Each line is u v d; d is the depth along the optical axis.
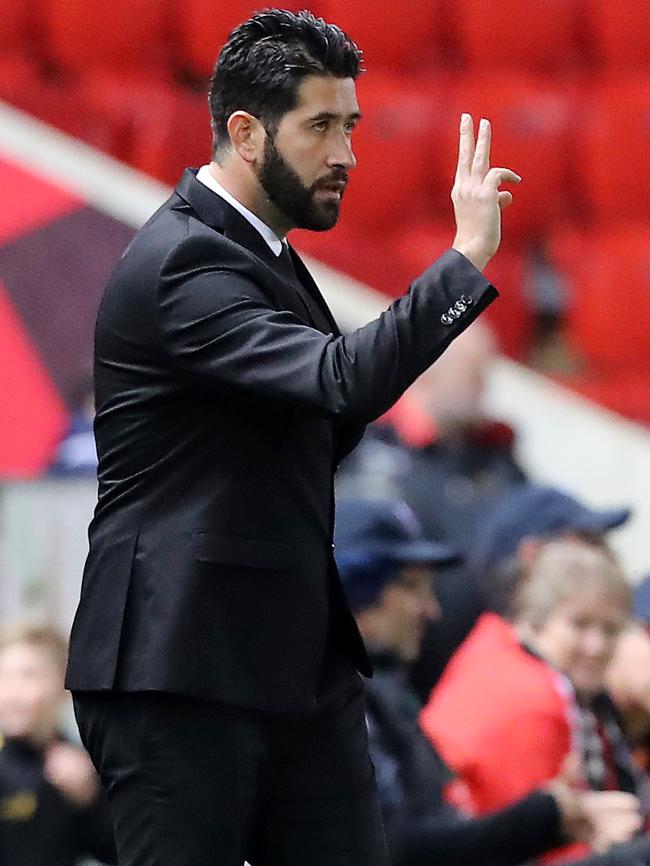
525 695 15.90
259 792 11.69
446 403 24.03
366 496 23.14
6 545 19.23
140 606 11.27
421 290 10.94
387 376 10.74
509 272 34.72
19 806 17.12
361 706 12.13
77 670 11.45
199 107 35.56
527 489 20.31
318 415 10.93
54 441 27.83
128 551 11.34
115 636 11.27
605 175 35.84
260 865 11.95
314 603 11.55
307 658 11.49
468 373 24.08
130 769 11.30
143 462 11.41
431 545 16.11
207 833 11.19
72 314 29.06
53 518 19.28
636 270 34.25
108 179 30.30
